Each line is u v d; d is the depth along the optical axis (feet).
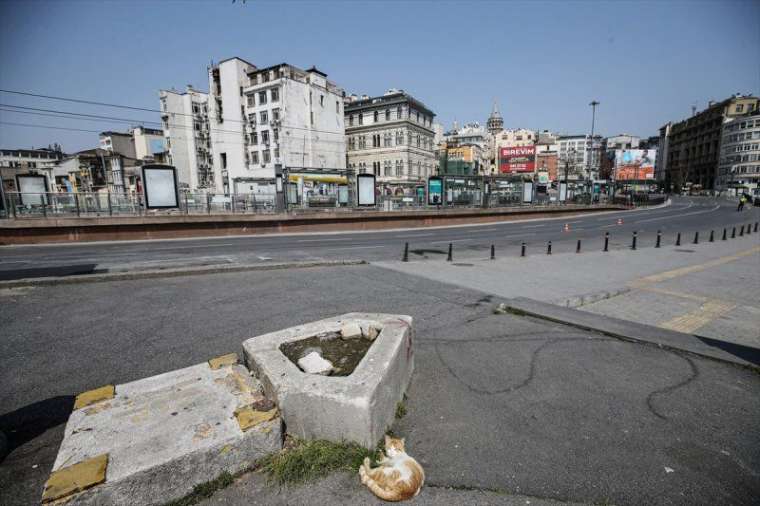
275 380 9.14
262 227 72.59
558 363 14.10
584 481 8.13
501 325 18.45
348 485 7.89
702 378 12.96
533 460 8.77
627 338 16.48
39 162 289.74
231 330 17.12
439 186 104.01
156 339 16.01
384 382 9.32
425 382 12.55
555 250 50.03
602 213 147.33
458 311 20.72
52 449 9.26
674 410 10.97
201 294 23.13
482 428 9.98
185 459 7.37
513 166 229.66
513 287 27.27
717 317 21.98
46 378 12.69
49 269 32.14
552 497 7.70
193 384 9.80
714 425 10.26
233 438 7.91
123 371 13.19
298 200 86.99
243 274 29.04
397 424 10.14
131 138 265.95
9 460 8.81
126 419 8.32
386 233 76.38
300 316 19.30
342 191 90.38
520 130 394.52
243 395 9.33
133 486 6.89
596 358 14.57
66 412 10.83
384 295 23.79
